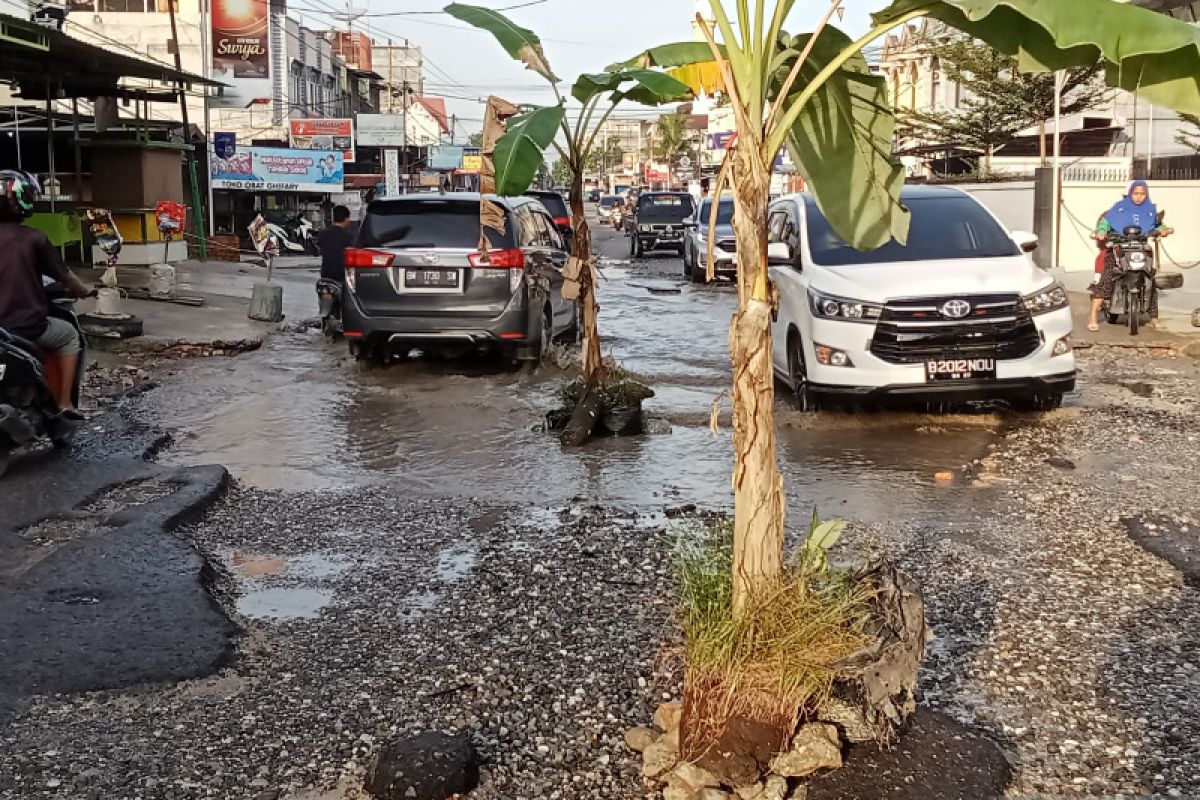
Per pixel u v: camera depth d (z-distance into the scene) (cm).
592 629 462
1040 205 2228
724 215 2255
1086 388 1012
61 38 1487
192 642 442
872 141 449
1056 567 539
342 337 1373
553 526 606
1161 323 1438
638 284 2292
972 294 844
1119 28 320
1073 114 2923
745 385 340
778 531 347
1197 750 363
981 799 330
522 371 1124
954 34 3372
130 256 2117
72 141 2181
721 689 336
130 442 785
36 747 364
